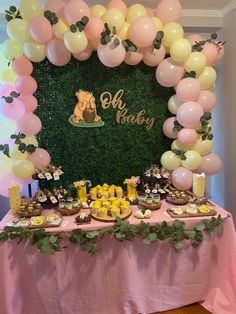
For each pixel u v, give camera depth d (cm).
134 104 239
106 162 242
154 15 220
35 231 166
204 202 210
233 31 253
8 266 168
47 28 188
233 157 266
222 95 282
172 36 204
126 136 242
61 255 175
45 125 229
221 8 262
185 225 186
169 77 211
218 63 287
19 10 196
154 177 223
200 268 193
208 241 191
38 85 224
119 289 183
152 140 246
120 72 233
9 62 210
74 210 195
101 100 234
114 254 180
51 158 233
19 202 196
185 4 251
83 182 221
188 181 221
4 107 192
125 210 188
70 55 207
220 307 192
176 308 196
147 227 176
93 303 183
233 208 269
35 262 172
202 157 232
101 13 203
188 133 215
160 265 188
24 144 200
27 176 203
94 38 196
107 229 175
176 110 227
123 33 201
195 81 208
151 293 190
